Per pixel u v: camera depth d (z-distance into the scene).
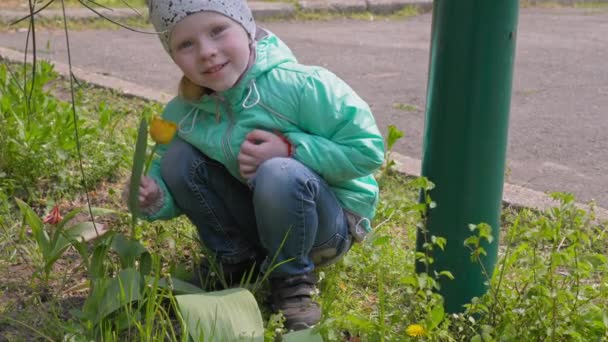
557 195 2.33
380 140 2.39
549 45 8.13
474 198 2.35
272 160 2.34
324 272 2.69
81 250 2.43
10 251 2.88
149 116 4.12
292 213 2.33
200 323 2.15
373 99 5.73
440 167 2.35
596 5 11.45
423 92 5.96
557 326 2.15
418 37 8.47
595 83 6.41
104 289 2.26
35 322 2.42
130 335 2.26
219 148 2.45
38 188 3.47
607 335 2.22
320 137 2.39
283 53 2.47
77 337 2.20
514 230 2.48
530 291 2.22
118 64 6.55
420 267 2.47
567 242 2.94
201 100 2.46
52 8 8.43
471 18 2.23
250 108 2.42
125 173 3.69
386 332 2.19
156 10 2.35
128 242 2.41
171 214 2.59
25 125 3.56
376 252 2.62
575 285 2.28
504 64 2.28
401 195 3.26
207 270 2.66
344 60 7.11
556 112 5.47
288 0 9.76
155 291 2.21
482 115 2.29
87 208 3.27
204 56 2.31
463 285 2.39
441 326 2.30
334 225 2.46
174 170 2.51
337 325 2.19
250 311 2.22
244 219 2.59
